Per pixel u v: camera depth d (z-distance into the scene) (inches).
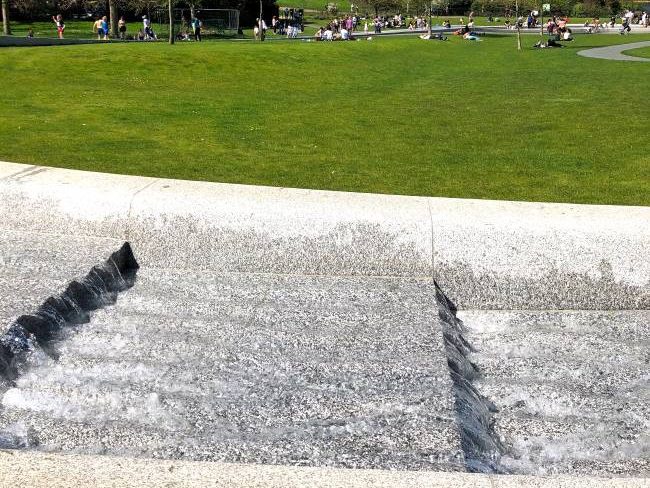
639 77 913.5
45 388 165.6
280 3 4045.3
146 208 234.1
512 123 501.4
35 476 100.5
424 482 100.7
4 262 214.7
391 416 154.3
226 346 185.5
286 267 230.7
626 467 149.6
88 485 98.9
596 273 219.1
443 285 225.3
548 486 99.7
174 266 235.8
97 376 172.4
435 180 304.2
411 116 540.1
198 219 231.9
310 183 294.2
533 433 161.3
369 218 225.6
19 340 174.1
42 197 239.6
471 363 190.5
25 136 390.9
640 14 3353.8
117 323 198.5
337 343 185.9
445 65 1182.9
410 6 3034.0
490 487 99.6
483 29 2753.4
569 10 3341.5
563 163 344.5
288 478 101.4
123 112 513.7
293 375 171.6
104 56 901.8
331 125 482.3
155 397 162.2
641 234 216.2
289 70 943.0
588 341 200.7
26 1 2236.7
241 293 215.9
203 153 359.3
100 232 237.5
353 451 142.3
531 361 190.5
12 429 151.0
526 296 222.8
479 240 221.9
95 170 307.3
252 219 229.8
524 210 229.5
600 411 168.7
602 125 484.7
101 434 149.4
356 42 1449.3
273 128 460.8
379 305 206.5
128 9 2418.8
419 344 184.4
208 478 101.1
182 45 1165.7
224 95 671.1
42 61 836.0
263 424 152.8
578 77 925.8
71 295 200.2
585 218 221.3
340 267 228.5
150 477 101.1
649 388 177.5
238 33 2236.7
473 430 154.2
